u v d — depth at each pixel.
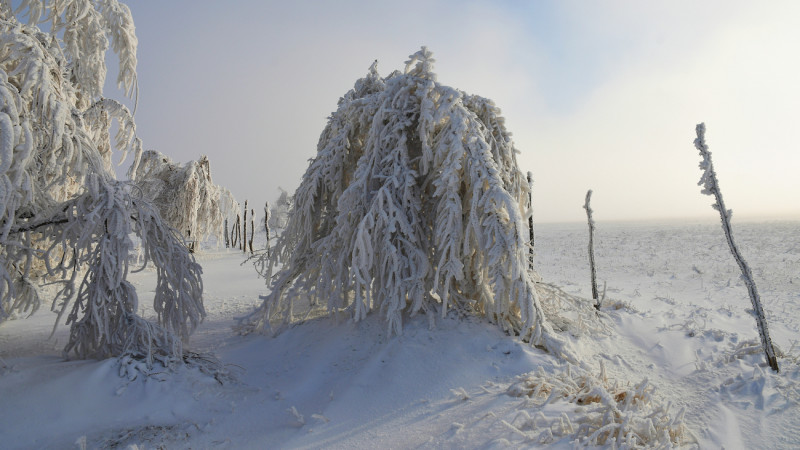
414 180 6.58
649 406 3.59
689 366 5.17
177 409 4.40
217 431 4.12
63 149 5.14
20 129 4.32
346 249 6.57
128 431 3.88
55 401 4.08
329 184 7.44
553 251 23.73
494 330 5.87
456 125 6.20
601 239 33.38
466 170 6.23
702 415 3.76
